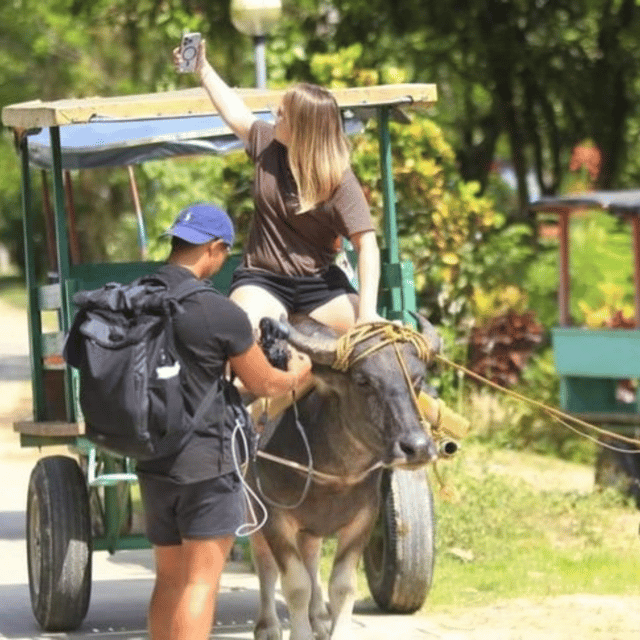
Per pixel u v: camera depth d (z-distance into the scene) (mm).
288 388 9461
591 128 29062
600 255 25312
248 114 10836
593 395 19625
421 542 12289
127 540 13141
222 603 13344
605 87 28828
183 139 14469
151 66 30391
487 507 16422
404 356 9664
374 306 10281
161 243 21234
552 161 29844
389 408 9531
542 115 29844
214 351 9086
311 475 10203
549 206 19922
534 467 20531
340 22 27312
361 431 9734
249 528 10305
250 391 9531
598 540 15688
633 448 18703
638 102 29641
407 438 9438
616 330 19000
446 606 12883
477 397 22297
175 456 9078
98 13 30156
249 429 9312
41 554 12008
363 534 10500
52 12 39094
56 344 12375
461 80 28594
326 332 10242
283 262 10609
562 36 28469
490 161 30031
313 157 10273
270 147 10664
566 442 21938
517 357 22344
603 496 17688
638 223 19391
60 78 43250
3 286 63594
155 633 9547
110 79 41906
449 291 21062
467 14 27844
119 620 12711
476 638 11750
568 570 14406
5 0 41719
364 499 10398
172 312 9047
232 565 15078
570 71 28734
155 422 8922
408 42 27844
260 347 9594
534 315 22781
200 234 9359
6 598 13625
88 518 12070
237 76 28188
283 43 24297
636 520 16984
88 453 12156
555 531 16156
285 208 10547
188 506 9172
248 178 19156
